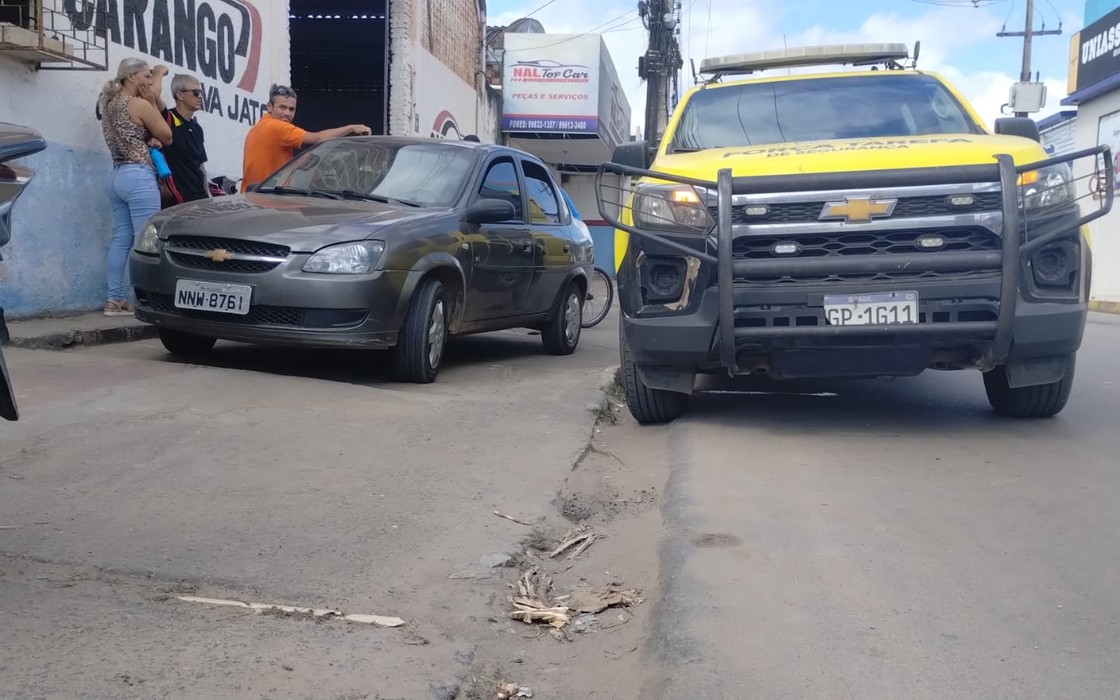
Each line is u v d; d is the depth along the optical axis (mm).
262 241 6027
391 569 3281
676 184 5082
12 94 7480
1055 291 4949
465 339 9656
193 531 3488
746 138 6090
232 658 2570
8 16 7363
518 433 5133
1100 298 26672
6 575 3035
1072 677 2686
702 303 5020
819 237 4848
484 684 2639
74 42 7934
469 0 20266
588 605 3213
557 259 8469
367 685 2480
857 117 6121
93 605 2854
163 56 9406
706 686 2600
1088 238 5129
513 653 2857
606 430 5766
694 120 6332
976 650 2834
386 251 6082
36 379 5449
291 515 3707
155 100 7965
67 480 3934
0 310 2979
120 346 7281
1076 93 28281
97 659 2518
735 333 4918
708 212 4977
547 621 3055
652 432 5703
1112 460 4891
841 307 4820
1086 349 10445
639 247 5188
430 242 6434
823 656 2783
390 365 7172
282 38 12039
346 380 6531
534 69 25109
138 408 4980
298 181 7426
